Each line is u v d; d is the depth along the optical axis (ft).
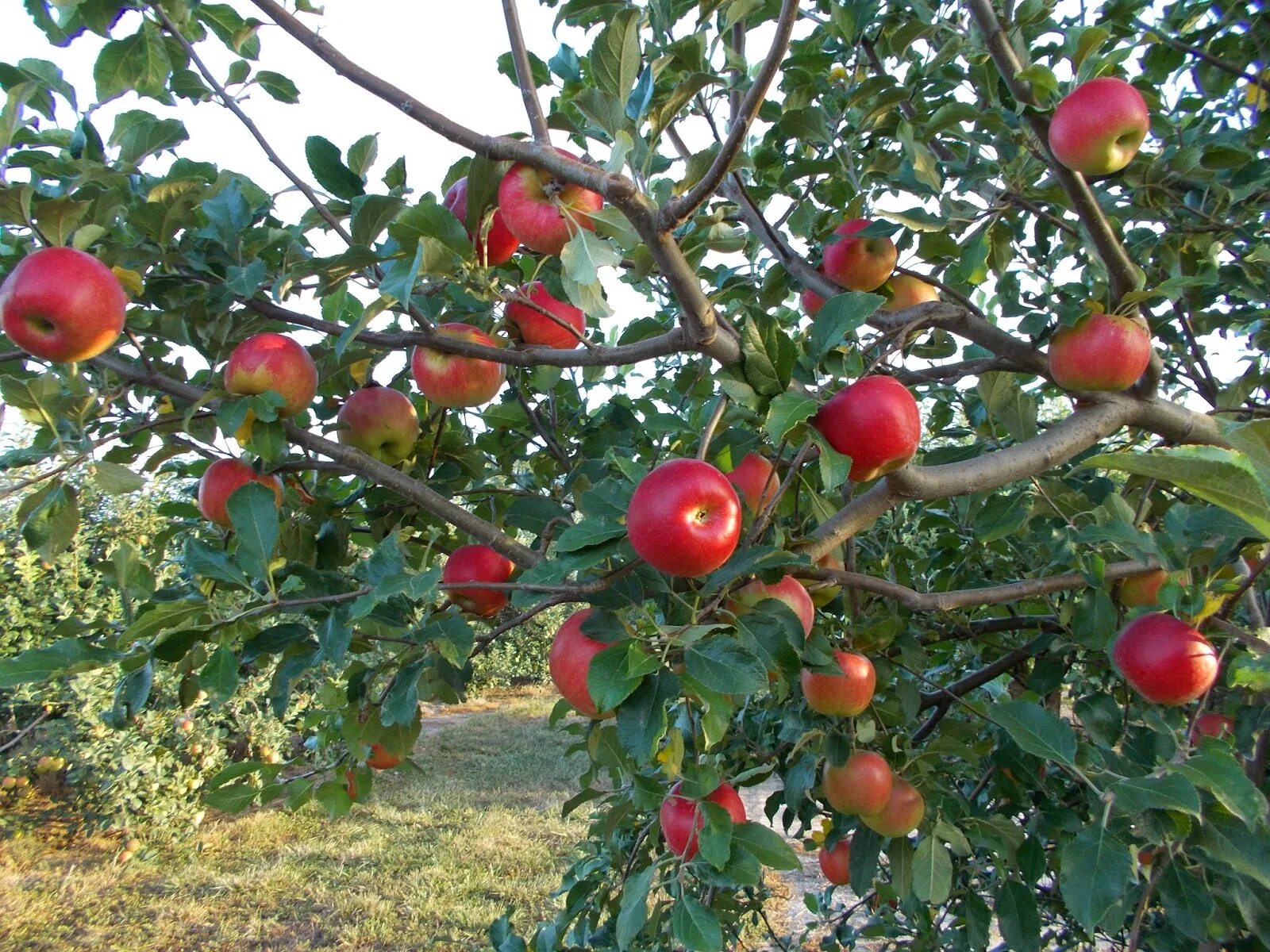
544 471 9.39
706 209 8.51
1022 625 8.54
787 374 4.44
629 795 7.75
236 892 25.48
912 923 11.14
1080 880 4.42
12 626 25.98
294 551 7.45
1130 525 6.00
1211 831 4.83
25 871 27.30
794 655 4.56
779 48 3.45
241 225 6.20
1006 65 5.70
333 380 8.05
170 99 6.85
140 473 6.12
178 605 5.25
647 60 7.56
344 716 6.47
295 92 7.15
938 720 8.73
